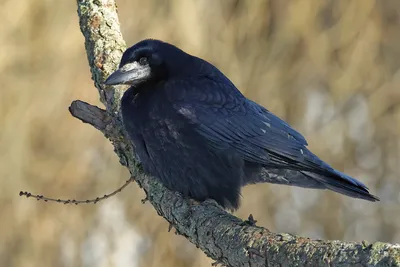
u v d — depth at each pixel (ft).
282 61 49.70
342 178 29.66
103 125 30.01
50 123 45.50
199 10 46.42
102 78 30.73
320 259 19.52
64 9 45.78
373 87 51.16
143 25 46.16
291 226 50.83
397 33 51.16
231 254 22.58
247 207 48.73
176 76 29.96
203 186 29.27
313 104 51.42
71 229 46.11
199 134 29.30
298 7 49.06
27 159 45.16
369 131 52.13
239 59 47.96
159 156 29.14
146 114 29.04
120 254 46.50
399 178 53.83
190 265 46.42
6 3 45.34
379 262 18.35
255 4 48.47
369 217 52.80
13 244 45.37
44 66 45.57
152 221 46.55
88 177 46.11
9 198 45.09
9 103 45.27
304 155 29.96
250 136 29.89
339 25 49.73
